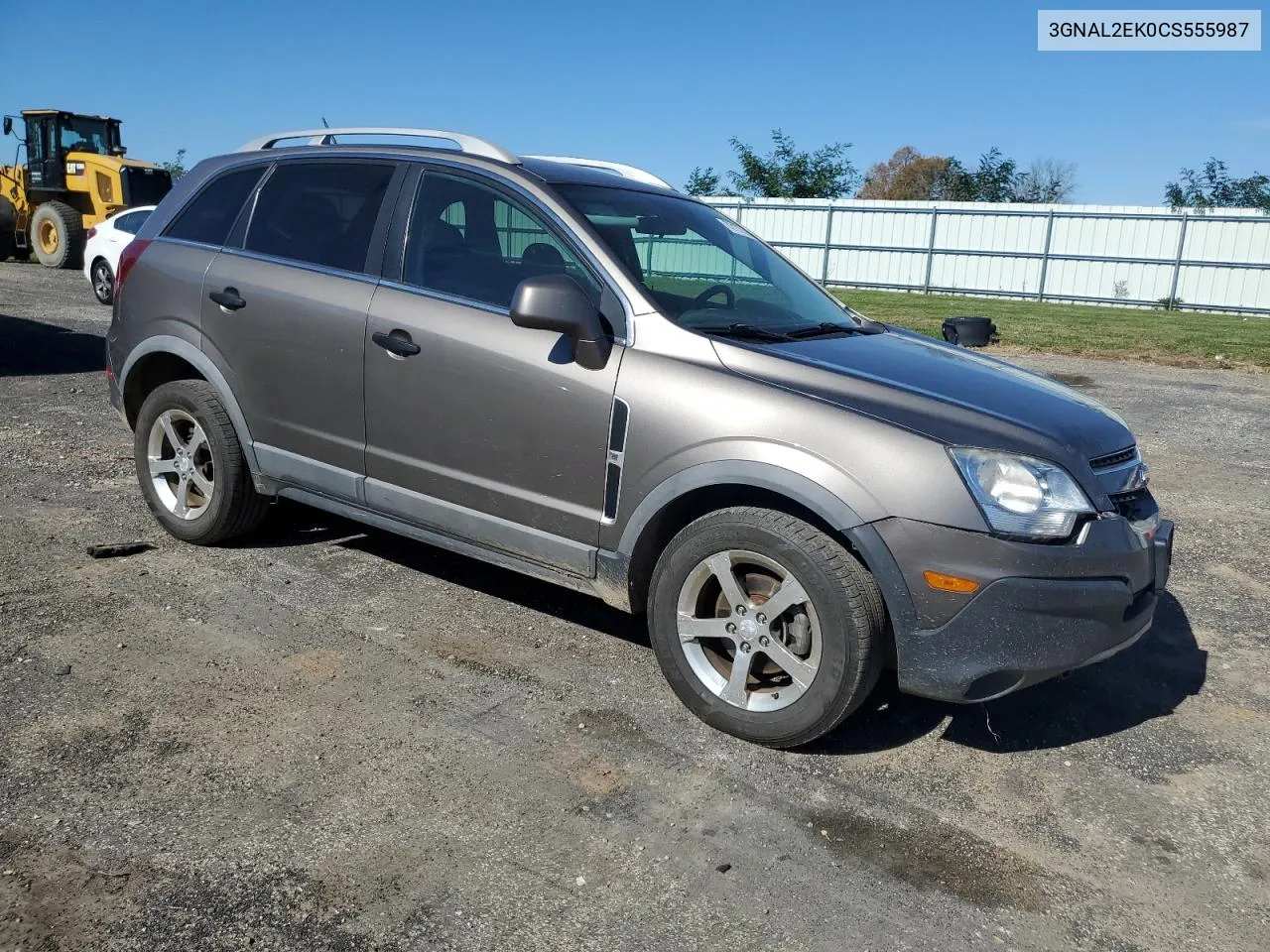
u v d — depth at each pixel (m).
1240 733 3.68
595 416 3.54
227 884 2.55
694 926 2.51
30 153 22.42
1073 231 26.83
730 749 3.37
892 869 2.78
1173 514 6.47
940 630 3.05
